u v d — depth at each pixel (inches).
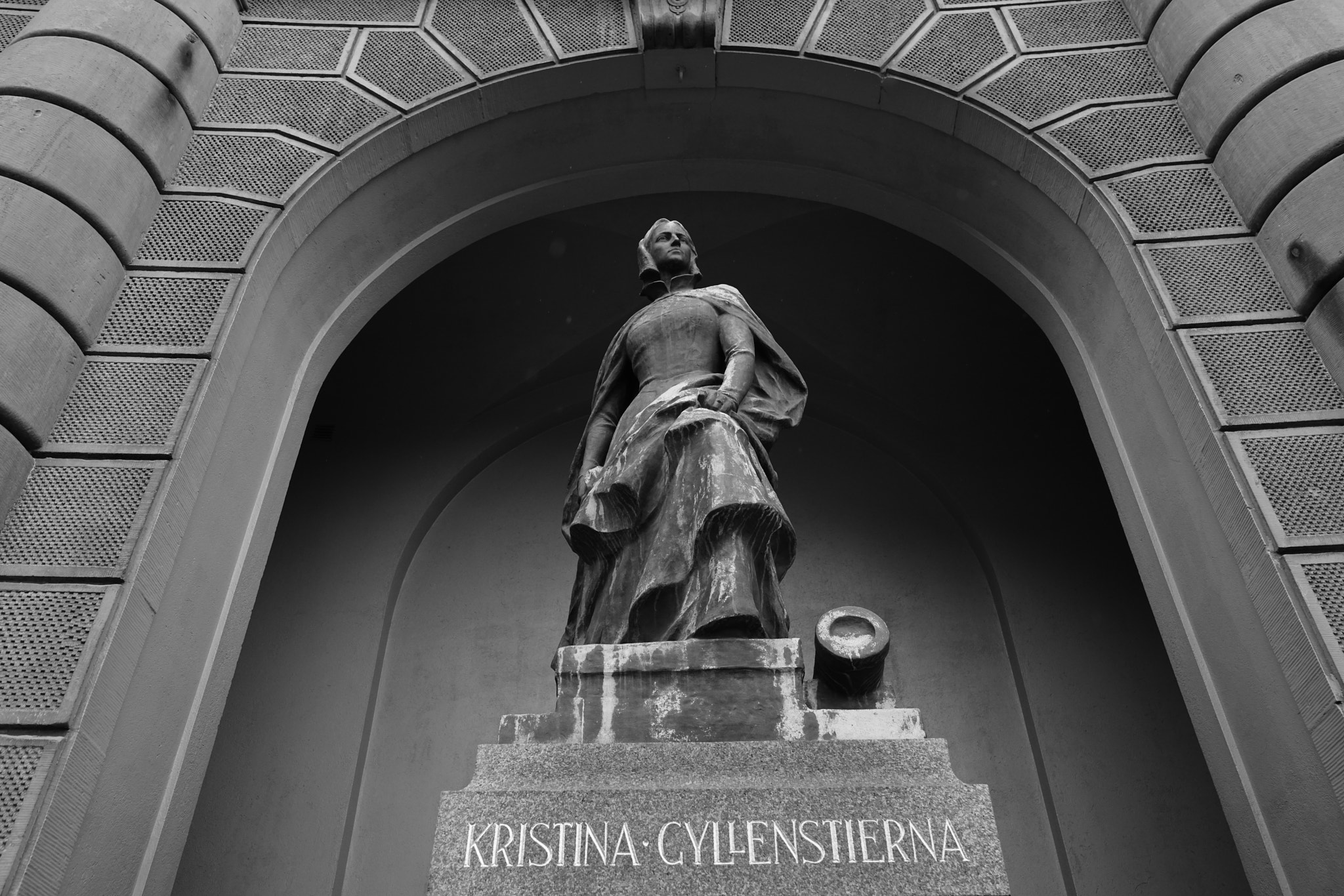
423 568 345.7
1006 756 307.7
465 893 125.6
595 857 127.9
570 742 142.9
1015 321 362.6
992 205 268.2
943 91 264.4
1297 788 170.6
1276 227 217.9
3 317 196.1
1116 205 236.2
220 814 291.4
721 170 296.4
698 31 274.1
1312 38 228.2
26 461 192.4
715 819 130.3
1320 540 180.7
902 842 128.3
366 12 286.2
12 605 175.9
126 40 243.9
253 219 239.9
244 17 283.1
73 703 164.4
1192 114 246.5
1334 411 197.0
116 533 185.9
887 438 365.1
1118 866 285.0
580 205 299.3
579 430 375.2
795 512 356.2
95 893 161.2
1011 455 357.7
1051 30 273.6
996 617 334.3
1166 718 308.3
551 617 334.3
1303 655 170.1
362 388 369.7
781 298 375.9
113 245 223.3
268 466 227.5
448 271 362.9
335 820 290.8
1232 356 207.5
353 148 258.1
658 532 171.6
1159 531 214.1
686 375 199.9
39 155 216.4
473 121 274.4
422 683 321.7
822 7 283.9
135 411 203.9
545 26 284.0
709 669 148.8
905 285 366.9
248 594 214.5
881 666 166.7
